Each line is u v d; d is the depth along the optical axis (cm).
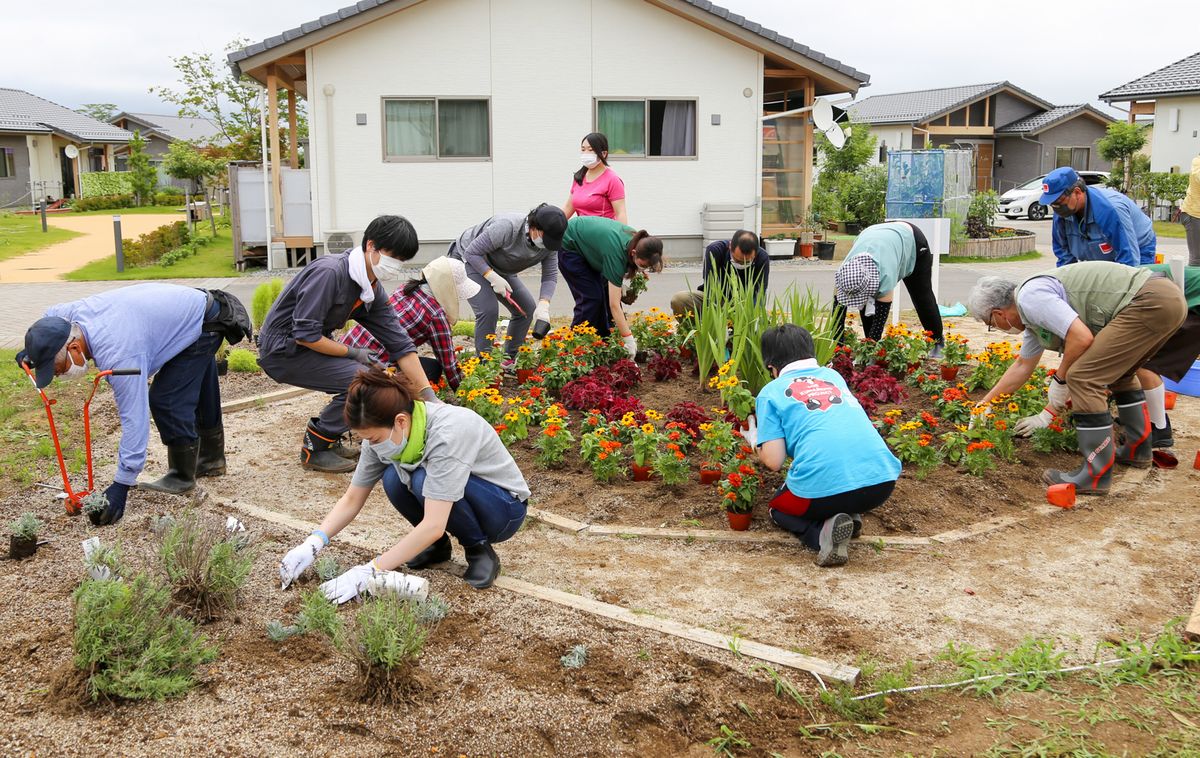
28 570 442
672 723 337
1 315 1312
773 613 418
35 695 343
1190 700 350
